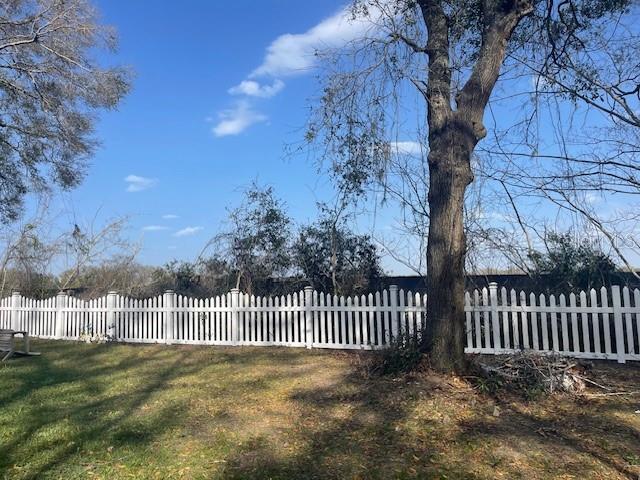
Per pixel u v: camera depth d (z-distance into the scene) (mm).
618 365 9648
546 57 9719
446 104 8742
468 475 5070
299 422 6727
